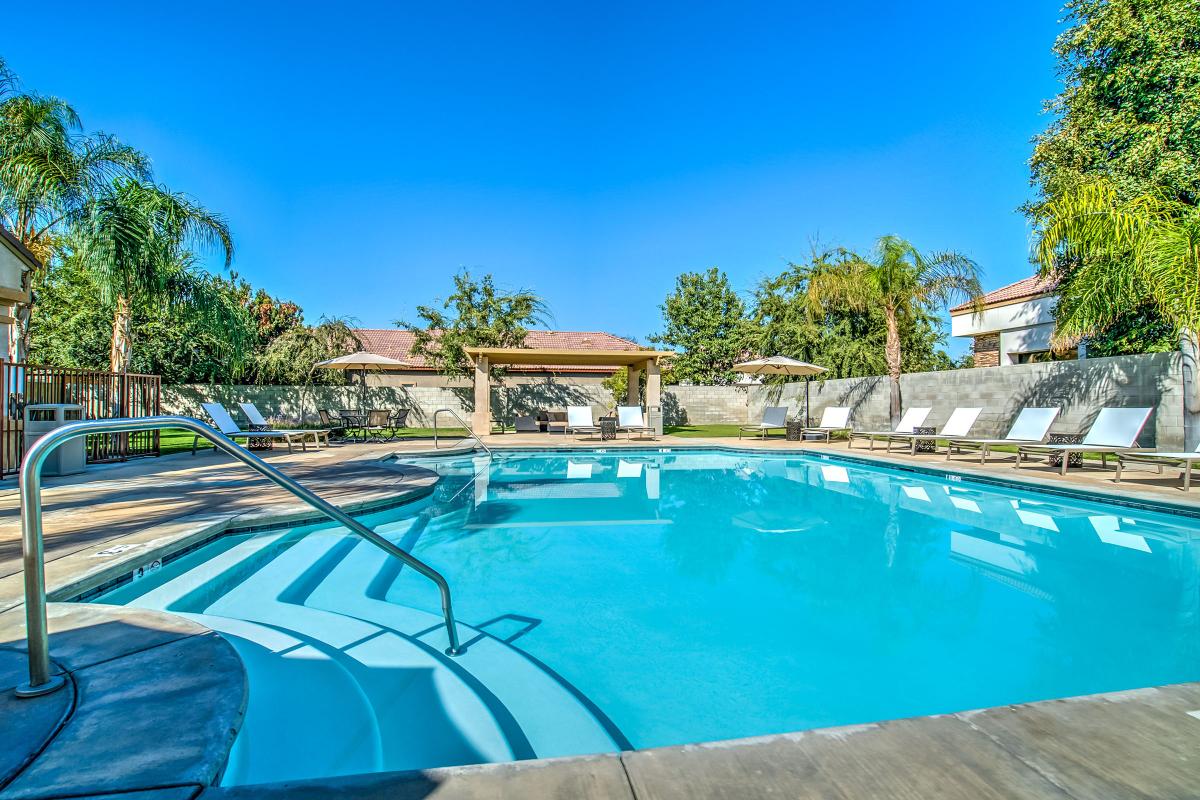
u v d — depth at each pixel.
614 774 1.42
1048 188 12.05
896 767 1.46
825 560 4.95
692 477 10.05
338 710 2.37
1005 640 3.33
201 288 15.41
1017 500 7.54
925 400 14.41
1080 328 8.65
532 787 1.37
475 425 16.52
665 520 6.54
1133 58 10.92
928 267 12.88
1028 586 4.27
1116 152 11.23
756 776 1.42
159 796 1.33
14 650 2.18
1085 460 9.78
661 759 1.49
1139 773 1.44
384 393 21.34
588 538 5.73
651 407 16.77
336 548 5.23
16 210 13.78
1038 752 1.53
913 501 7.60
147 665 2.04
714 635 3.41
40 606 1.84
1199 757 1.51
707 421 23.61
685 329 29.92
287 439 11.97
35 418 8.71
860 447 12.76
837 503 7.52
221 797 1.32
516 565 4.83
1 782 1.37
